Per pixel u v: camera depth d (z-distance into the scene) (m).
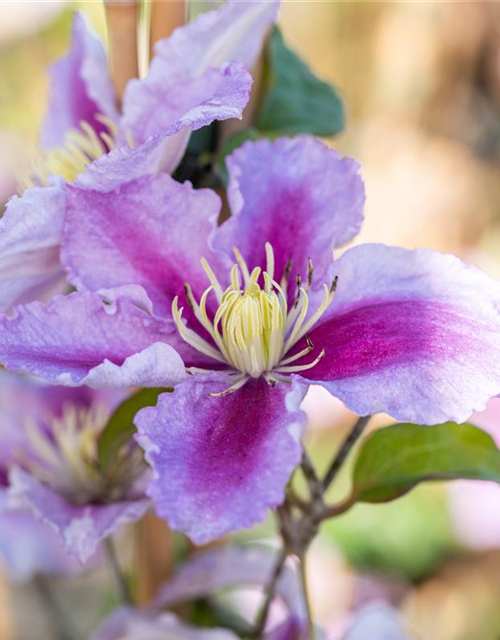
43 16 1.54
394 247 0.61
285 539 0.65
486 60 1.68
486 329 0.59
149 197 0.61
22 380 0.76
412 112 1.71
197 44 0.63
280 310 0.60
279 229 0.63
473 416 1.08
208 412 0.59
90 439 0.71
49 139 0.71
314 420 1.17
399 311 0.60
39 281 0.63
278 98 0.71
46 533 0.77
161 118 0.62
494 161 1.71
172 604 0.72
